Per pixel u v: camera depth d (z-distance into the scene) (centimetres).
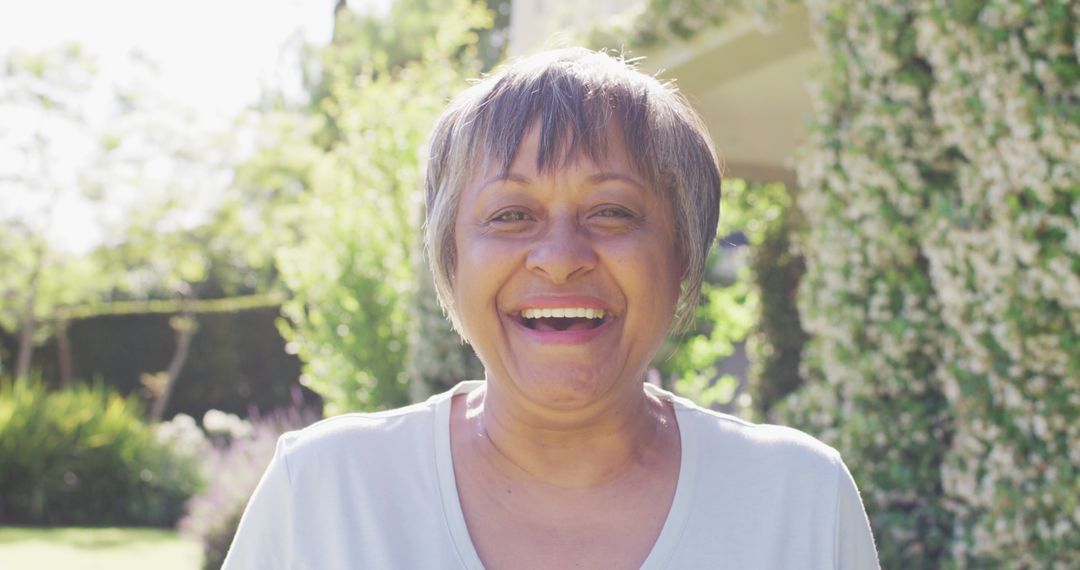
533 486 151
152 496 1085
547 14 816
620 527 150
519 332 148
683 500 150
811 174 421
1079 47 306
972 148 342
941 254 349
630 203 148
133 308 1675
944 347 366
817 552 151
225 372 1675
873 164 386
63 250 1549
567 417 148
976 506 342
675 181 154
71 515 1078
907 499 371
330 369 903
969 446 344
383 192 947
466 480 154
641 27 571
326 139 2228
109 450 1096
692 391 778
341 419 162
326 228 959
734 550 149
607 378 146
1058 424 314
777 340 823
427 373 711
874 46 386
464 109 156
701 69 607
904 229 379
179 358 1644
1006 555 323
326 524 151
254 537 155
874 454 380
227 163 1606
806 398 418
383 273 902
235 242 1705
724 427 161
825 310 407
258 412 1686
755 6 484
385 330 886
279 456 158
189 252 1634
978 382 344
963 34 339
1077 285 303
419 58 2211
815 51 570
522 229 148
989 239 333
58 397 1169
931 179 381
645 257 147
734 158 806
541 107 149
